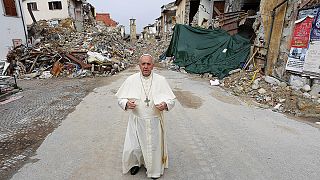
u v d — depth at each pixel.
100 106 6.46
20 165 3.52
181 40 14.32
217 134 4.65
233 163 3.60
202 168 3.46
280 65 8.26
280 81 8.03
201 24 19.41
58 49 14.06
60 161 3.62
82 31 28.45
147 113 2.97
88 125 5.07
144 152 3.04
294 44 7.43
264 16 9.51
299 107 5.95
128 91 2.98
